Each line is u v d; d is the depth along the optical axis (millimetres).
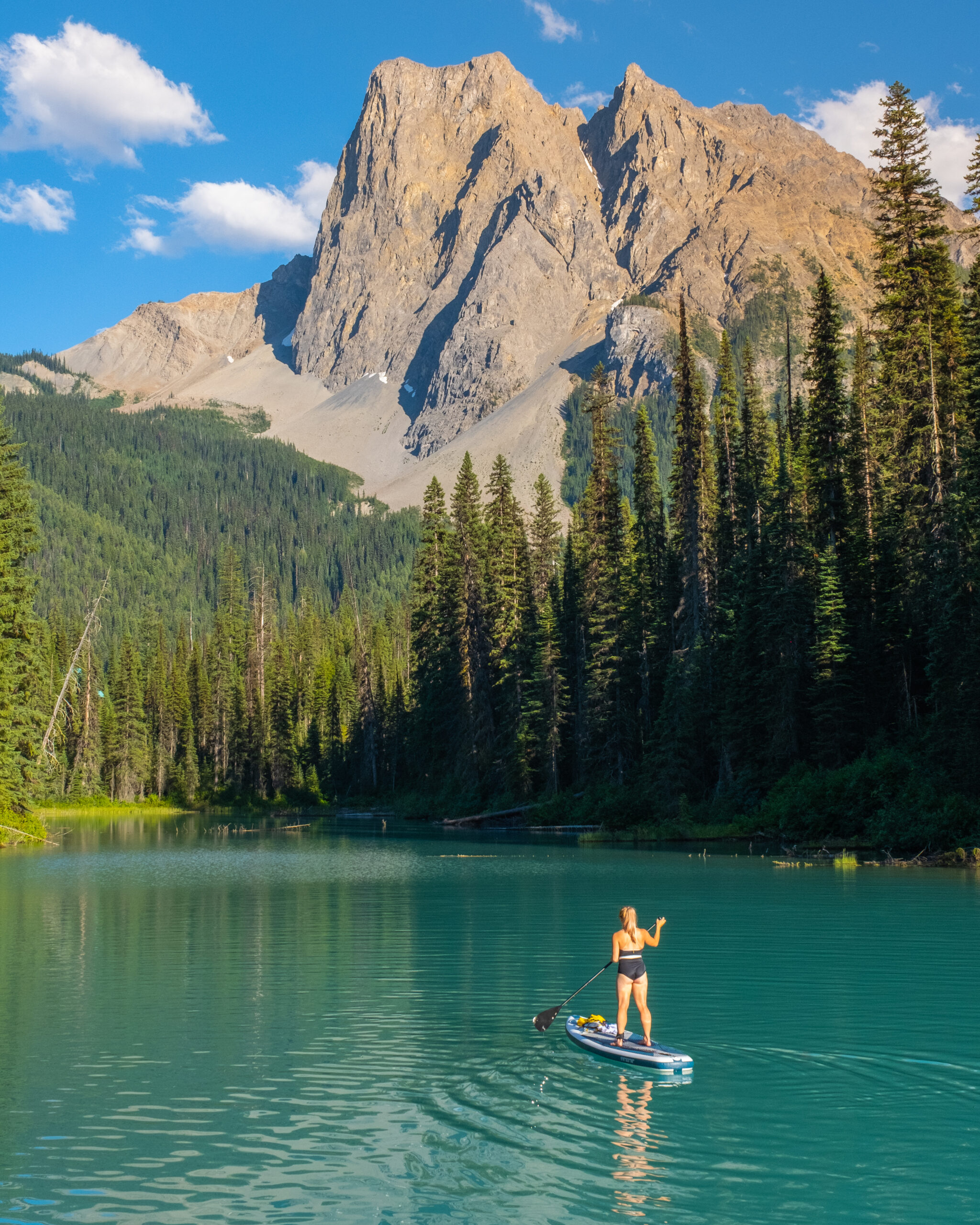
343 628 164250
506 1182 9398
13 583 56219
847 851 44312
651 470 77562
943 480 49188
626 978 13828
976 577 42125
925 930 23625
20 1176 9625
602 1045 13539
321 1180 9469
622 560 71438
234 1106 11586
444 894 32156
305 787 118375
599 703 66688
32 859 48031
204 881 37031
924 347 51188
